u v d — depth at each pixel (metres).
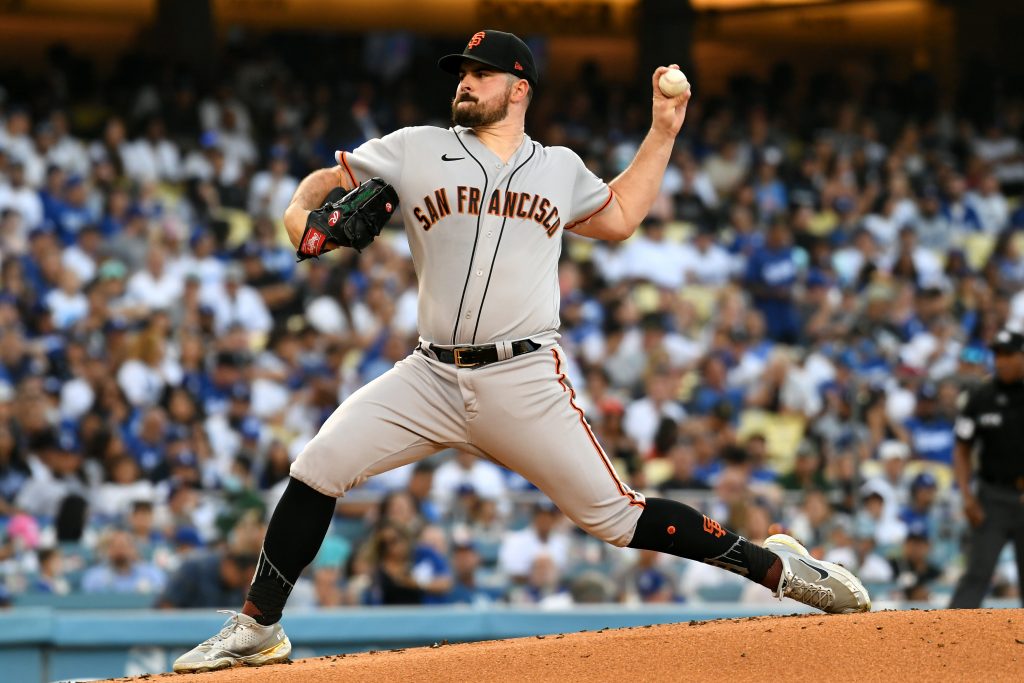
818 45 86.31
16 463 35.94
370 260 51.84
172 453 38.22
